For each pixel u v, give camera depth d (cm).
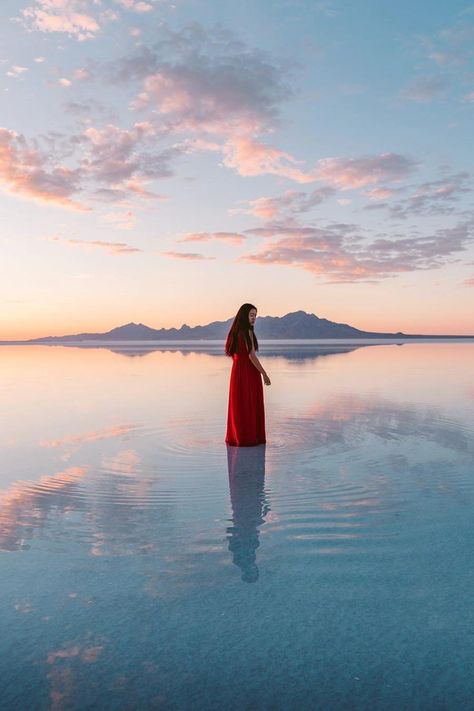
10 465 498
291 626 208
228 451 555
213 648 194
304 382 1295
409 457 513
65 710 162
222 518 344
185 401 963
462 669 180
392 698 166
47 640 201
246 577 254
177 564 270
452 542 296
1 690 172
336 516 344
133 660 188
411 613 218
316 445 577
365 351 3656
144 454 543
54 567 268
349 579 250
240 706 163
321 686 172
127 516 350
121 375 1595
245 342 574
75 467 489
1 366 2098
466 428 664
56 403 939
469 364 1962
